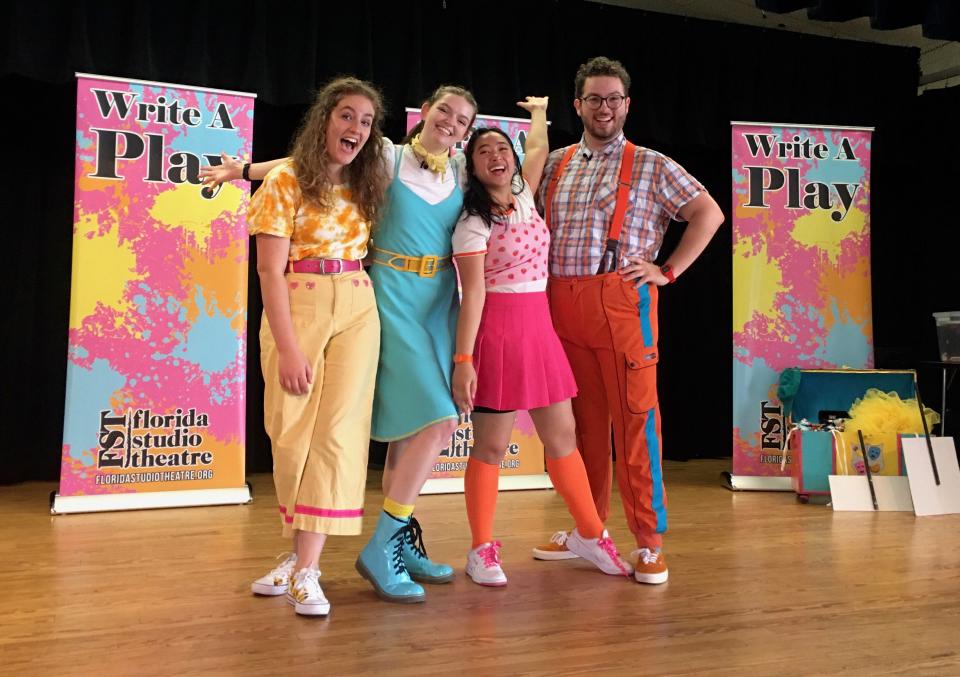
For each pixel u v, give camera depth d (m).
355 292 2.21
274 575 2.35
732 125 4.34
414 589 2.31
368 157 2.24
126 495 3.57
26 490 4.07
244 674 1.78
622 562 2.61
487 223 2.33
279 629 2.07
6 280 4.28
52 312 4.36
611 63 2.62
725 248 5.53
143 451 3.60
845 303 4.35
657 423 2.61
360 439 2.20
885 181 5.60
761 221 4.33
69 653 1.90
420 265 2.31
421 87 4.52
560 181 2.70
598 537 2.61
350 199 2.23
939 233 5.38
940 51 5.43
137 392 3.59
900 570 2.69
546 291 2.71
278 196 2.13
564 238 2.65
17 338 4.29
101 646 1.94
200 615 2.17
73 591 2.38
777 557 2.85
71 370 3.51
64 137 4.36
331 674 1.79
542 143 2.78
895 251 5.61
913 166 5.36
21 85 4.29
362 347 2.20
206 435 3.69
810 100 5.22
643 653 1.93
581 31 4.89
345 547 2.93
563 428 2.54
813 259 4.34
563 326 2.66
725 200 5.52
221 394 3.71
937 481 3.70
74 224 3.50
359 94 2.14
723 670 1.84
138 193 3.59
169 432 3.63
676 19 5.01
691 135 4.99
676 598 2.36
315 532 2.17
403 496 2.31
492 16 4.71
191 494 3.65
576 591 2.42
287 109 4.74
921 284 5.51
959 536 3.20
